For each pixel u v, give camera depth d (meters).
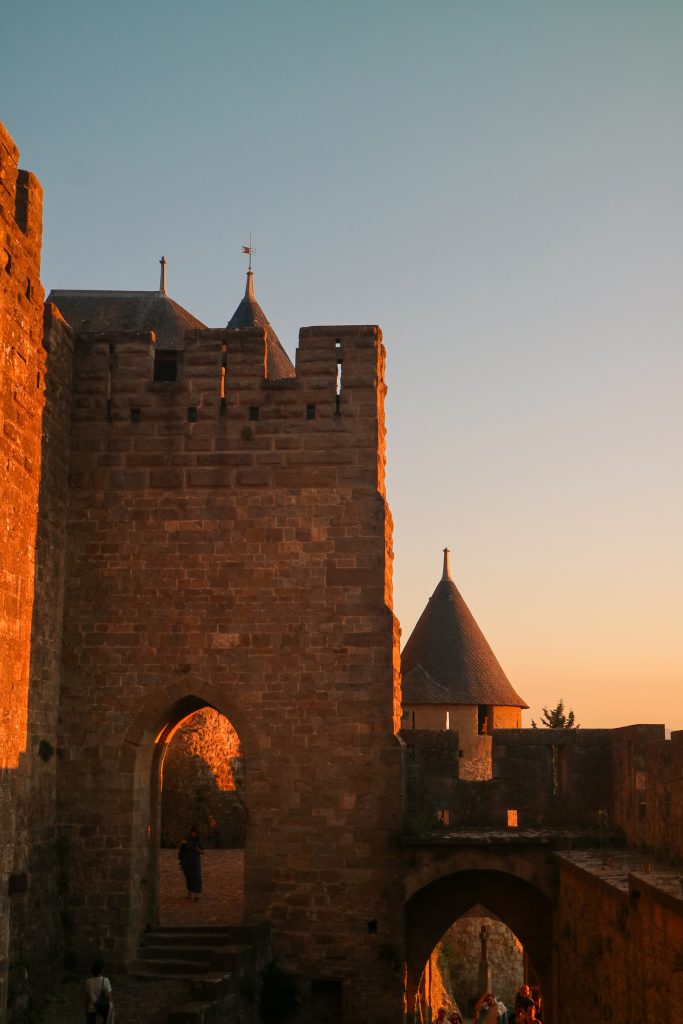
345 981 23.03
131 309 28.73
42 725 23.11
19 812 21.61
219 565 24.47
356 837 23.47
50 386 23.75
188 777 36.16
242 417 24.91
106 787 23.80
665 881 16.09
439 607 45.69
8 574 13.55
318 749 23.77
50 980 22.19
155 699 24.08
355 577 24.25
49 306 23.81
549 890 23.41
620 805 24.50
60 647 24.27
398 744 23.69
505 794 25.44
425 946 25.23
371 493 24.48
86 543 24.67
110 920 23.22
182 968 22.97
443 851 23.42
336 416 24.78
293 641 24.12
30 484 14.38
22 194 14.39
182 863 27.06
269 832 23.56
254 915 23.36
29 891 21.67
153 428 24.97
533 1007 27.30
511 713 44.41
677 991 14.54
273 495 24.61
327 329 25.09
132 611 24.39
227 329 25.27
